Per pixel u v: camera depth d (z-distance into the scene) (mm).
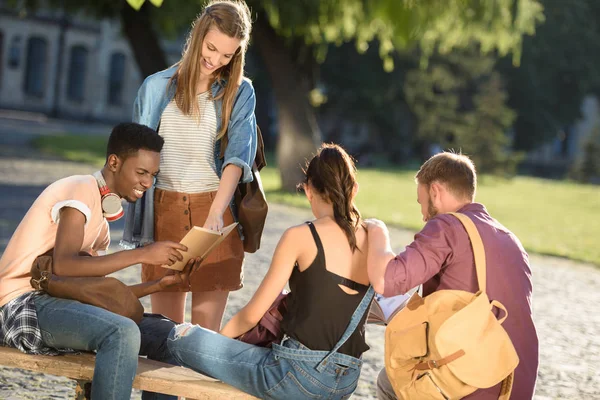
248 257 15852
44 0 31938
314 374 5012
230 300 11680
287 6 26859
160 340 5828
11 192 23422
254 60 66625
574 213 35438
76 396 5395
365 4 26422
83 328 5145
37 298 5344
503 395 4996
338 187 5148
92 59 86875
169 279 5633
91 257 5312
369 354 9648
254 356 5156
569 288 15781
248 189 6543
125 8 29844
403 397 5094
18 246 5418
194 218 6512
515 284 5117
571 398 8367
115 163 5547
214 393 5098
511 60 79312
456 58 66438
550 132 84875
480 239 5121
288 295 5297
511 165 60281
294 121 30188
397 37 8688
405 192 37625
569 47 81312
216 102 6434
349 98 70250
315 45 32469
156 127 6488
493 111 60250
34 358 5277
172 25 29109
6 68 81000
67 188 5453
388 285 4969
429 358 4984
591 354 10477
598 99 95062
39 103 83812
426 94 67625
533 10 27516
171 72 6492
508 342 4934
